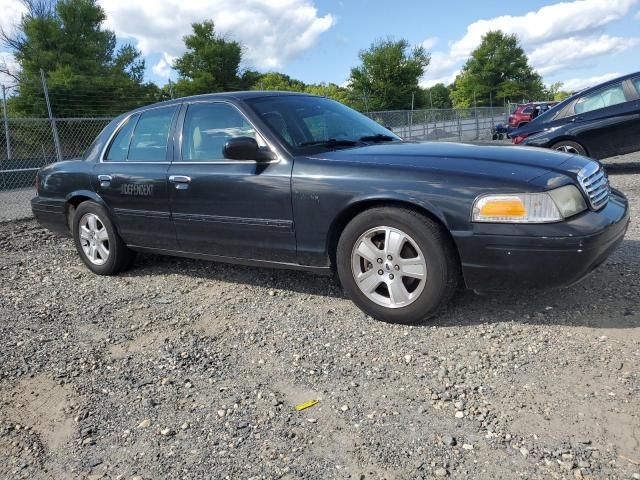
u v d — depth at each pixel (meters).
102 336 3.77
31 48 37.19
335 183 3.55
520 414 2.50
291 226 3.79
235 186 3.98
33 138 14.92
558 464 2.15
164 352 3.44
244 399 2.82
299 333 3.56
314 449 2.37
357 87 46.25
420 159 3.48
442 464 2.21
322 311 3.90
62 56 36.72
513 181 3.12
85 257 5.35
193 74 44.09
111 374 3.20
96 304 4.45
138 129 4.88
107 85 30.62
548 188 3.07
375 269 3.54
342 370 3.04
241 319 3.89
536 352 3.04
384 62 44.97
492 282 3.22
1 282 5.27
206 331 3.73
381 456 2.29
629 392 2.59
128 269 5.30
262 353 3.33
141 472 2.31
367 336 3.44
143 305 4.34
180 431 2.58
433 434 2.41
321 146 3.99
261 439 2.47
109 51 40.09
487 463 2.20
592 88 9.27
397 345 3.28
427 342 3.28
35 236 7.43
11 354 3.54
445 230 3.31
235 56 44.84
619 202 3.65
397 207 3.41
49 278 5.33
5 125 14.98
